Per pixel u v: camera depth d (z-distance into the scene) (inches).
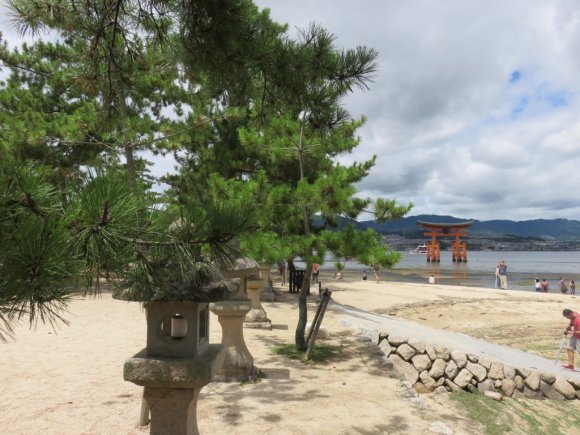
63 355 301.7
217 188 351.9
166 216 93.4
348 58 165.8
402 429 211.9
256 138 363.3
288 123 341.7
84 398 222.2
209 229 95.7
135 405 214.2
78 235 70.7
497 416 277.9
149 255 93.3
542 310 847.7
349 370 301.7
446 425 229.8
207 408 221.3
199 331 141.0
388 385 274.5
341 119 193.8
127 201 76.9
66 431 183.6
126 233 79.7
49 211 70.8
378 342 358.3
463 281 1852.9
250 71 178.7
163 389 132.3
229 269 104.1
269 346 361.7
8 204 68.7
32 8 179.6
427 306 852.0
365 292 975.0
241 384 260.7
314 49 164.6
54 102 626.5
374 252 315.3
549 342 577.0
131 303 537.3
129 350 318.7
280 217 339.6
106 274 81.1
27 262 63.2
